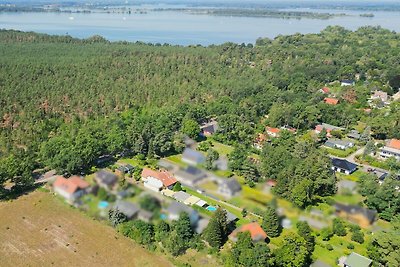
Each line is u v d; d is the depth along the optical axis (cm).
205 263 7444
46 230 8306
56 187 9688
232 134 13250
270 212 8206
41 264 7356
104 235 8219
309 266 7319
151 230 8169
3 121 13112
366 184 9662
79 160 10319
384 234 7481
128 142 11738
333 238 8212
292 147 11556
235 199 9538
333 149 12988
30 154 10850
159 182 9662
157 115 13512
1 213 8812
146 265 7431
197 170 10812
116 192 9475
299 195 9062
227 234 8125
